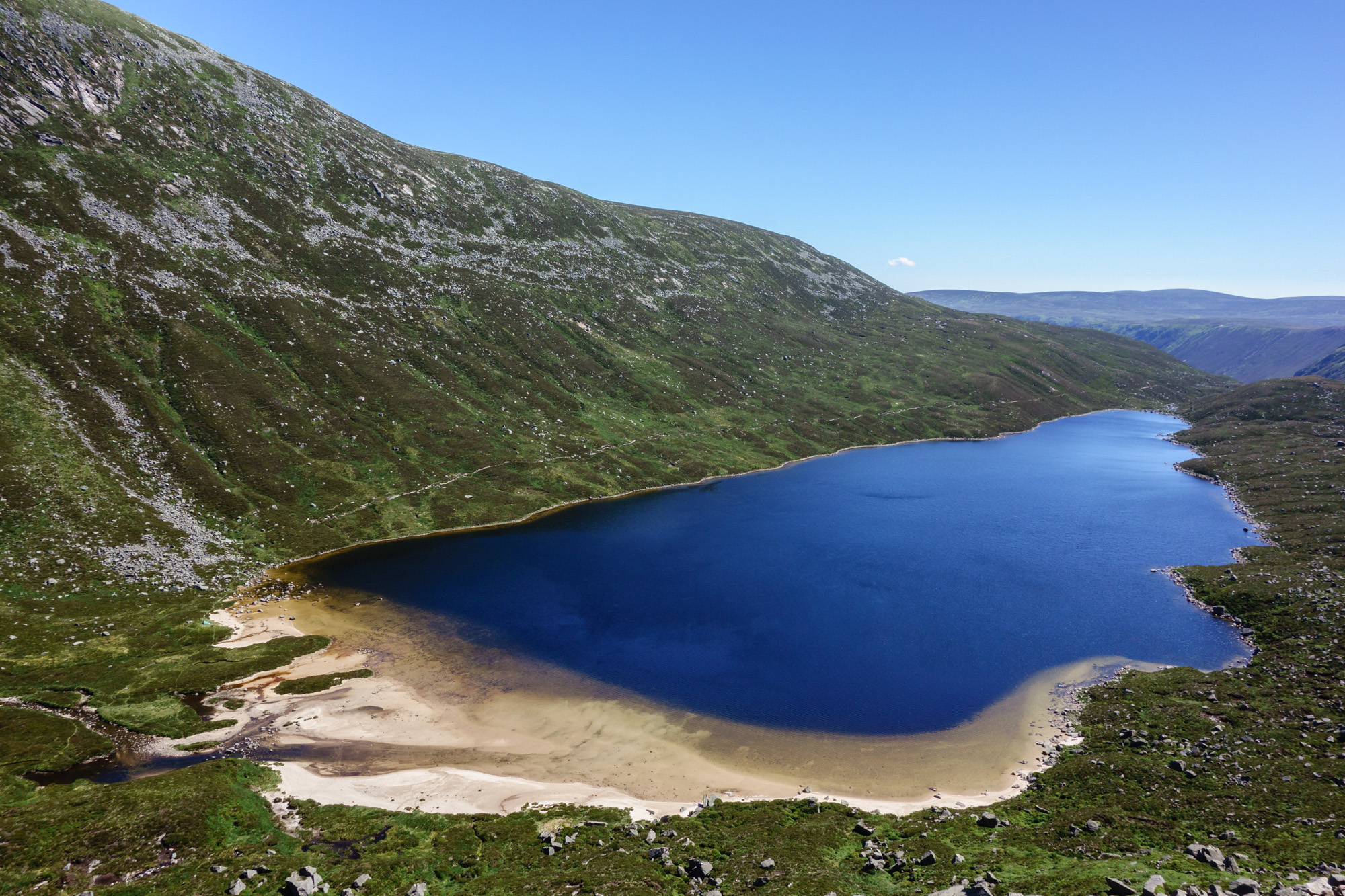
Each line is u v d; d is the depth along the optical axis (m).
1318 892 27.97
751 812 49.38
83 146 147.75
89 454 97.44
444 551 107.50
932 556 109.69
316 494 113.25
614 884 37.16
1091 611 88.62
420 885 38.16
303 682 68.94
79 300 119.75
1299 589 85.56
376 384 144.25
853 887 36.28
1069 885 32.81
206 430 113.50
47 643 68.69
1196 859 36.22
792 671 73.69
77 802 44.78
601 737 62.00
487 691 69.38
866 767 57.72
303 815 48.09
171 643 73.81
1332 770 47.72
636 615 87.25
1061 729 62.72
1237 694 63.44
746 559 108.06
